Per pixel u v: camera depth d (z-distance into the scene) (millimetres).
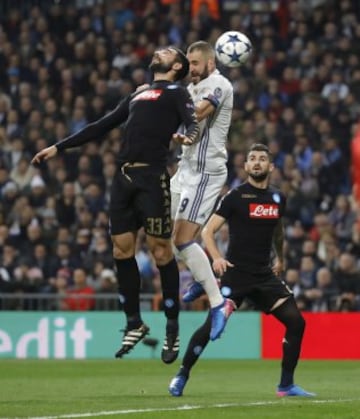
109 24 75375
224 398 32094
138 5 77062
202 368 49531
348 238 63031
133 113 29688
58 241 62844
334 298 57562
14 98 71688
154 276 59781
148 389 36750
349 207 63656
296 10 74938
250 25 74000
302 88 70938
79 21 76500
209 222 32719
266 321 57469
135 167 29547
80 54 73938
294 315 33000
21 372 46688
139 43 74312
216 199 32062
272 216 32688
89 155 67375
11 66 73750
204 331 32719
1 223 64938
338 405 29141
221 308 31750
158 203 29469
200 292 33094
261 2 76688
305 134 67625
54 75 73312
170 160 65375
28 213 64812
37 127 69812
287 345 33188
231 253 33000
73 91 72438
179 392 32875
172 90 29594
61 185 67125
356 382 40562
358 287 57719
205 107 31109
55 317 58469
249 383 40188
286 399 31766
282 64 72125
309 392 35188
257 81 70562
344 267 58031
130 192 29609
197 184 31828
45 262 61969
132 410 27484
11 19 76438
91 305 58969
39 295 59031
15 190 66250
